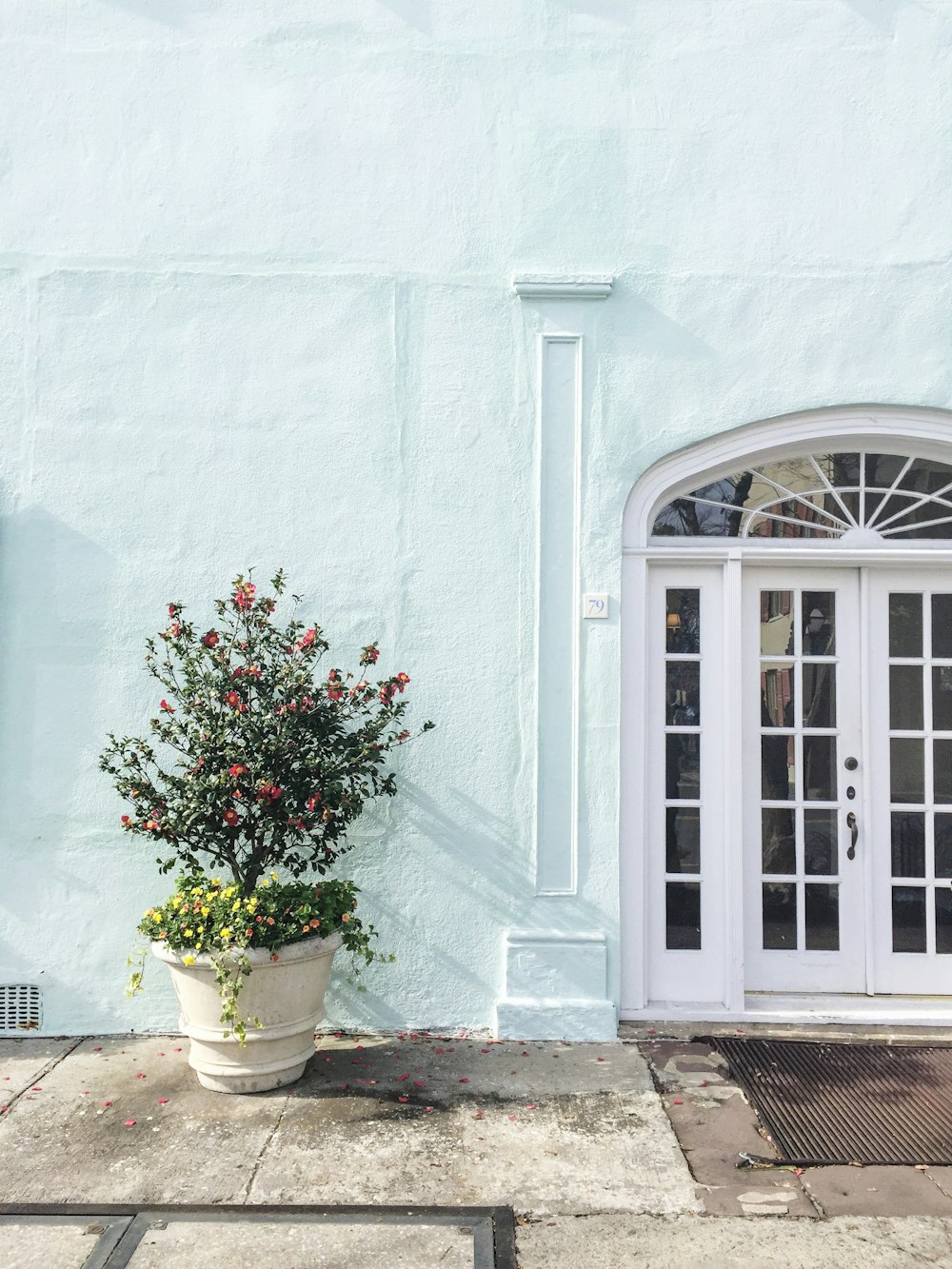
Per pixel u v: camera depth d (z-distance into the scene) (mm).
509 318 4684
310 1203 3129
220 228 4707
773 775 4871
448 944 4559
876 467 4910
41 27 4758
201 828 4125
